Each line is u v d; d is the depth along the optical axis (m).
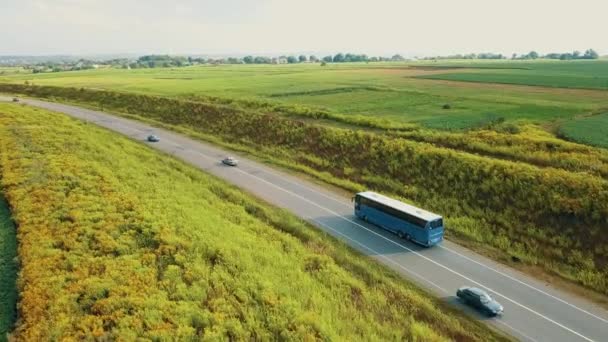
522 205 40.31
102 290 22.56
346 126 71.19
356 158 58.22
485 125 67.00
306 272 29.50
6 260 26.62
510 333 25.56
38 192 35.94
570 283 31.19
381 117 76.81
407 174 51.22
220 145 71.38
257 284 25.12
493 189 43.47
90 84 142.12
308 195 48.59
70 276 23.73
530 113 76.88
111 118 92.00
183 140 74.12
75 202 34.12
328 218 42.44
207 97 103.50
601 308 28.22
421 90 114.38
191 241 29.42
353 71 196.62
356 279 30.45
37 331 19.19
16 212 32.59
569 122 67.38
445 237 38.47
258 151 67.25
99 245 27.52
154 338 19.09
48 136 58.19
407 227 37.56
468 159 49.06
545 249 35.31
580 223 36.31
